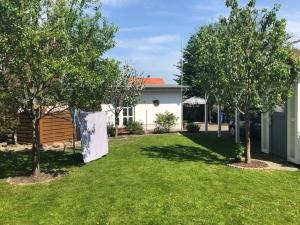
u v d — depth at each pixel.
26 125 19.09
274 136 15.58
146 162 13.85
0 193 10.22
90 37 11.77
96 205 8.92
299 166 13.13
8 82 10.85
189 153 15.99
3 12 10.20
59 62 10.16
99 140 15.26
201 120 42.19
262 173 11.97
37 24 10.55
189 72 38.19
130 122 26.20
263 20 12.66
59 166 13.62
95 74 11.22
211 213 8.22
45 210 8.74
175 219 7.90
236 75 12.52
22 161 14.82
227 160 14.13
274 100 12.35
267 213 8.23
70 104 11.82
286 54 12.21
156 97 29.20
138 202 9.01
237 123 18.58
